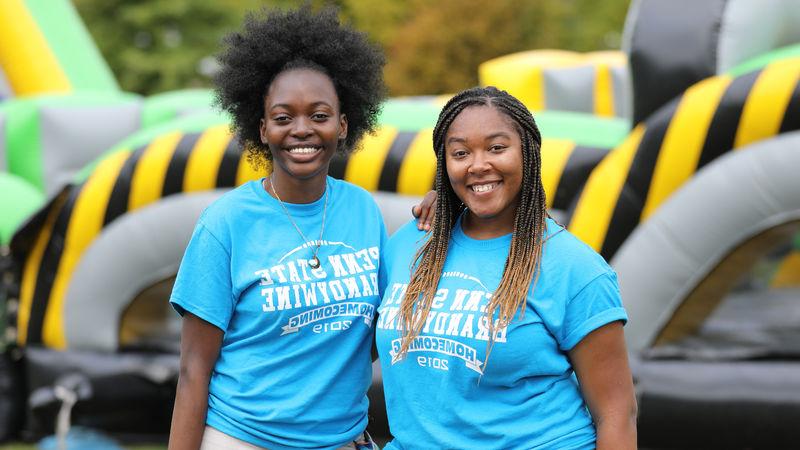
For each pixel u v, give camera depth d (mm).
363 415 3562
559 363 3096
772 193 5816
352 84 3623
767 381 5965
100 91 10758
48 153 8758
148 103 9031
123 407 7180
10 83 10609
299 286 3371
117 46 25672
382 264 3510
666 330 6234
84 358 7293
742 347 6152
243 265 3387
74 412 7160
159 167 7066
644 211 6191
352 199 3562
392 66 17375
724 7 6219
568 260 3092
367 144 6715
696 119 5996
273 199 3463
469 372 3068
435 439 3129
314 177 3459
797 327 6066
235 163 6887
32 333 7473
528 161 3166
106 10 25719
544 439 3064
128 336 7379
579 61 8594
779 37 6348
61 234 7367
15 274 7520
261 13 3648
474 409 3096
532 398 3090
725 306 6230
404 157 6629
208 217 3416
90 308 7316
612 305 3080
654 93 6297
